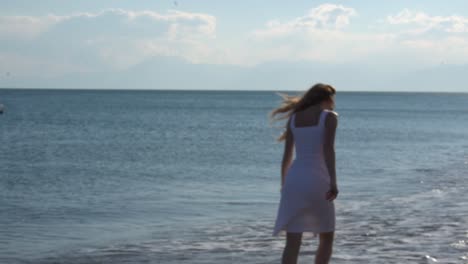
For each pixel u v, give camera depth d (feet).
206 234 32.09
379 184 54.70
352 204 41.81
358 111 354.54
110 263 25.36
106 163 75.20
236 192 50.01
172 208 41.88
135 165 72.84
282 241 29.66
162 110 318.65
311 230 18.62
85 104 408.26
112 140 117.60
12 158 81.00
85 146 102.47
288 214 18.70
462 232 30.22
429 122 211.41
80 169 68.49
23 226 35.42
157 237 31.53
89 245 29.73
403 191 49.11
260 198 46.62
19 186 53.98
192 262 25.02
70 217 38.52
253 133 143.33
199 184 55.52
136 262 25.35
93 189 52.26
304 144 18.94
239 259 25.40
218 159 80.48
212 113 287.28
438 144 110.22
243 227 34.24
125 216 38.78
